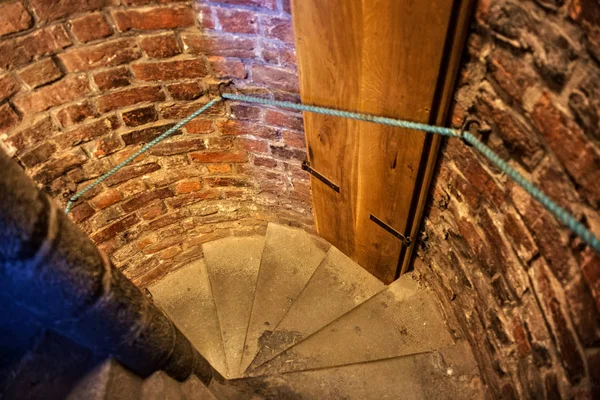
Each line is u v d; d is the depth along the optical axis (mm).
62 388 855
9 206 591
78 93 1464
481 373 1422
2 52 1241
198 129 1782
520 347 1093
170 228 2254
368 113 1243
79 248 724
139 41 1404
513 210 977
